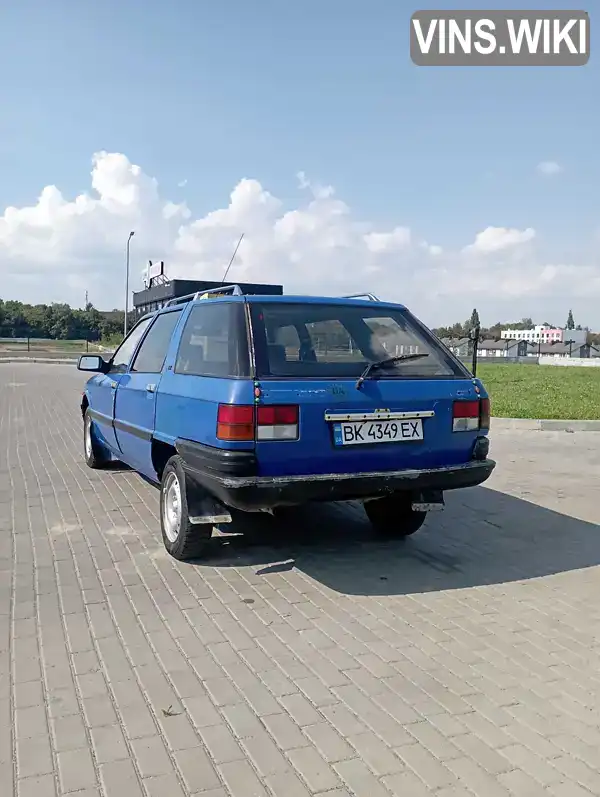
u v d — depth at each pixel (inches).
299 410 160.7
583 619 156.8
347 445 165.3
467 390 182.2
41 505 245.9
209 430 165.2
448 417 177.8
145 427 212.8
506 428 494.3
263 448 158.4
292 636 144.1
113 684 123.0
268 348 168.6
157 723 111.0
